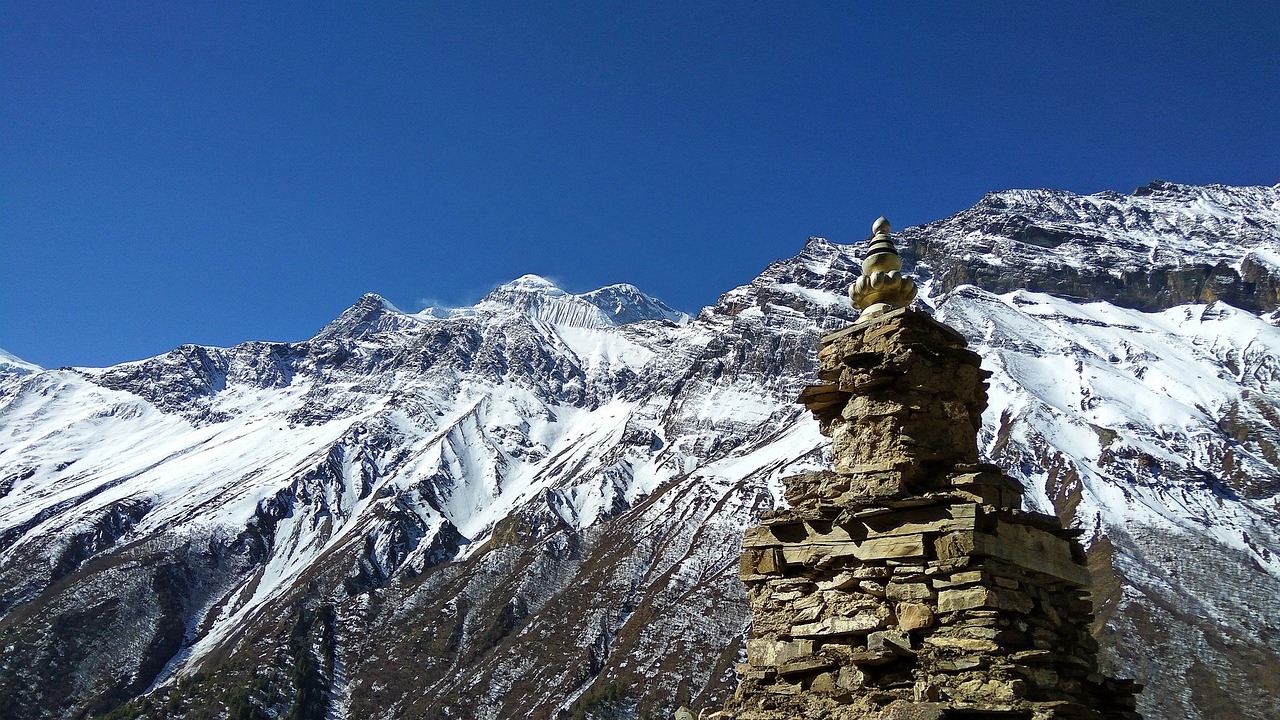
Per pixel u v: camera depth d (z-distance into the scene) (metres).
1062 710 20.53
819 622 22.75
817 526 23.64
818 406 25.69
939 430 23.84
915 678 21.44
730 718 23.06
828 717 21.86
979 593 21.28
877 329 24.64
